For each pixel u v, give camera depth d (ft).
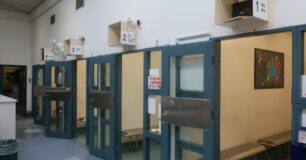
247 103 14.67
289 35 17.87
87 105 18.99
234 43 13.78
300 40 7.76
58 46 23.30
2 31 32.32
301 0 7.80
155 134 12.59
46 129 22.99
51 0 26.91
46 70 24.02
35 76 30.25
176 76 11.43
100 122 16.98
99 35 18.38
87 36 20.08
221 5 9.07
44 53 25.04
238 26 9.39
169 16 12.34
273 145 14.62
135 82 19.21
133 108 19.13
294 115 7.73
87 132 19.40
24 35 34.09
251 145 14.10
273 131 16.79
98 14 18.56
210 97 9.75
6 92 35.53
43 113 27.91
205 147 9.86
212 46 9.75
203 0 10.69
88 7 20.01
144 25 13.96
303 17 7.75
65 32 24.18
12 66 33.63
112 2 16.88
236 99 13.96
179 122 10.71
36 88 28.27
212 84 9.72
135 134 17.54
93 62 17.63
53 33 27.14
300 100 7.60
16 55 33.42
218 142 9.88
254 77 15.12
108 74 16.43
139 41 14.30
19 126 27.76
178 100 10.78
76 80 22.41
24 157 16.75
